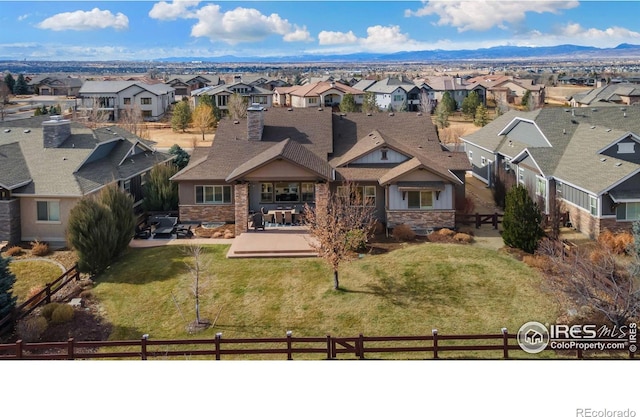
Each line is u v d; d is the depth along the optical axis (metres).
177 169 39.34
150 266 26.56
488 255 25.89
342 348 18.19
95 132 37.59
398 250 27.86
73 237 25.67
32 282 25.91
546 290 21.16
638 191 28.30
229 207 34.12
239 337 19.95
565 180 32.06
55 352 19.61
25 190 30.38
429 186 31.16
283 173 31.20
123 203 28.20
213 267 26.12
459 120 96.06
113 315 22.20
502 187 38.97
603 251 24.09
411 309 21.14
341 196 31.30
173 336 20.34
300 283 24.03
